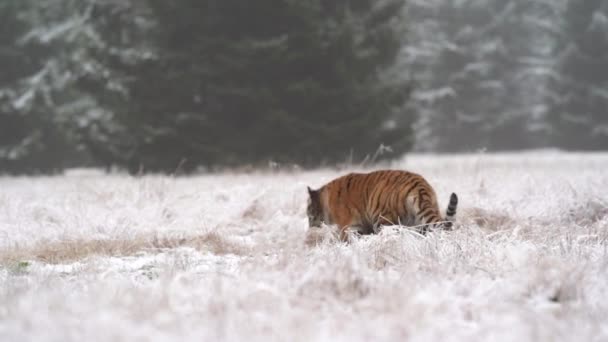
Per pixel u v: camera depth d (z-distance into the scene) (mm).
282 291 16031
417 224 24719
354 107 77500
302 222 30531
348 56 76438
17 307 14430
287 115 74250
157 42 79562
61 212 32094
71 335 12680
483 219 29250
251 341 12945
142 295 15844
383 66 83438
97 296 15914
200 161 76688
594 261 19578
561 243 21391
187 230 28984
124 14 82438
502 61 193250
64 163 124625
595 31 170250
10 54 123188
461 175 41062
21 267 22594
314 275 16578
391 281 16828
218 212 32781
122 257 24875
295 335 13195
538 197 32562
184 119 75375
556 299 16453
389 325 13672
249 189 36281
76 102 108500
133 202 34281
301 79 77062
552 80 175125
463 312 15312
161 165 77312
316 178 42500
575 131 170125
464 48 185250
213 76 76000
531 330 13102
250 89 74875
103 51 80000
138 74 76812
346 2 79750
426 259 19516
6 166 116188
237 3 76438
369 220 26469
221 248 25547
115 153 82125
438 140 182125
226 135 78000
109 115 86188
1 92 114062
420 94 168250
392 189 25672
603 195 32344
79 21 97188
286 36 74188
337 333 13453
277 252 21750
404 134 80625
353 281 16359
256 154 77000
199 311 15117
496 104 185750
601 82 171500
